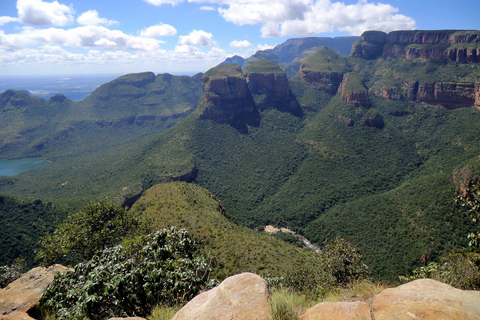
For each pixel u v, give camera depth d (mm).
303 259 38844
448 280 7391
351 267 14766
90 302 6762
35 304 8109
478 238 6734
